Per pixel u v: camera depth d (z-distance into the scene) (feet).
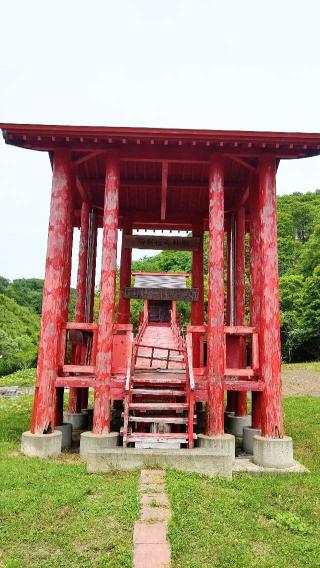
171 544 17.28
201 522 19.36
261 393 33.14
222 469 27.20
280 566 16.57
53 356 32.27
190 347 34.24
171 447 30.09
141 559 16.11
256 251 38.14
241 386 32.32
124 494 22.00
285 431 40.86
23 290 245.04
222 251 33.83
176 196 46.21
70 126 32.07
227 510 21.07
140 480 24.29
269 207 33.55
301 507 22.66
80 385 32.19
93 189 44.32
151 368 40.47
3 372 124.67
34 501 20.85
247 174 40.83
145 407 31.22
